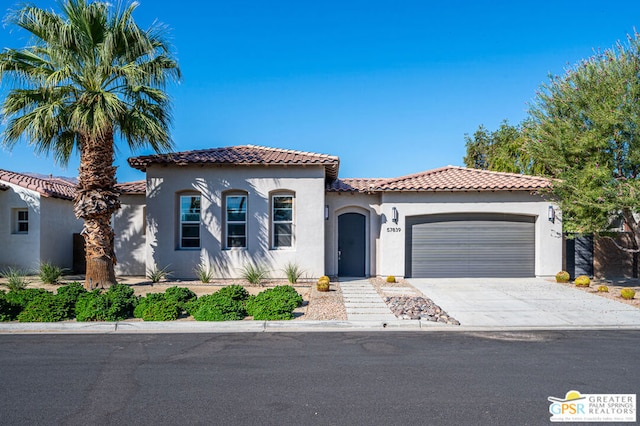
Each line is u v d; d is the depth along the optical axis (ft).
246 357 23.15
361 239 55.67
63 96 40.91
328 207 54.95
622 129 41.04
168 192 50.42
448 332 28.99
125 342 26.23
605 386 18.92
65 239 61.11
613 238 52.08
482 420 15.55
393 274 53.26
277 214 51.80
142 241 56.29
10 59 38.83
